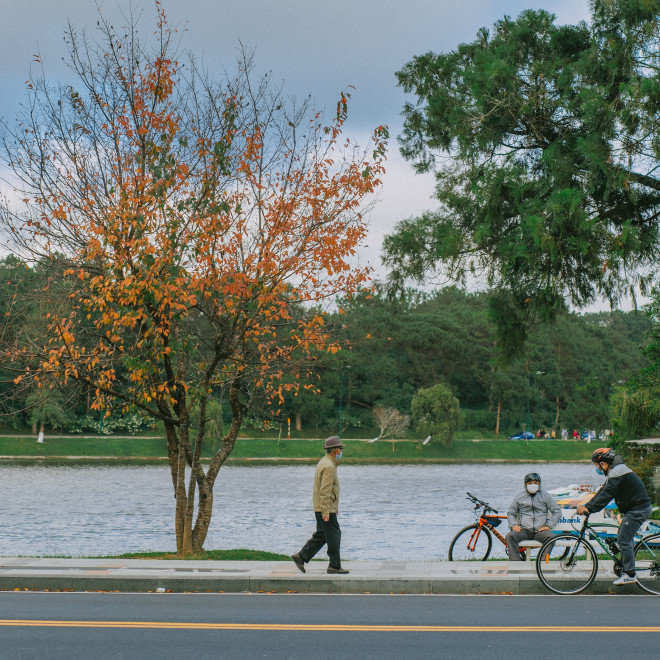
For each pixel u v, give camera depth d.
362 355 156.50
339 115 23.11
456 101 32.91
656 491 41.03
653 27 27.02
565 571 16.41
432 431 145.38
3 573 17.36
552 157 28.38
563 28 31.73
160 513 57.47
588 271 29.31
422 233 33.12
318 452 134.12
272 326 24.42
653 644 11.70
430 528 50.12
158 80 22.31
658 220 30.03
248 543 42.28
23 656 10.95
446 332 170.88
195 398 23.86
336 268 22.81
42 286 23.31
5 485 76.88
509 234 30.44
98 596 16.16
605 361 190.12
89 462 111.81
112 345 23.94
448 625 12.99
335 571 17.53
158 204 22.23
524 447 151.75
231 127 22.56
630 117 26.39
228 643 11.73
